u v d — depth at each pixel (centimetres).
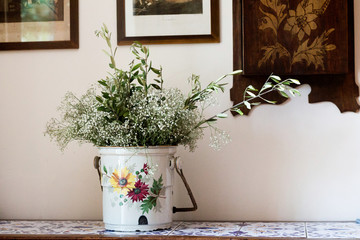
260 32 195
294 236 158
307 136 201
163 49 207
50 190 211
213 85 178
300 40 194
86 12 211
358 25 199
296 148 201
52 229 180
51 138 196
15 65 214
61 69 212
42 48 212
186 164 206
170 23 206
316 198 200
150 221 170
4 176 214
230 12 205
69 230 177
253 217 203
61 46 211
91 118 172
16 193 213
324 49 193
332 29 192
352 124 199
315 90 200
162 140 174
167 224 176
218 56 205
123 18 208
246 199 203
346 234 163
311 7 193
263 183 203
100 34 202
